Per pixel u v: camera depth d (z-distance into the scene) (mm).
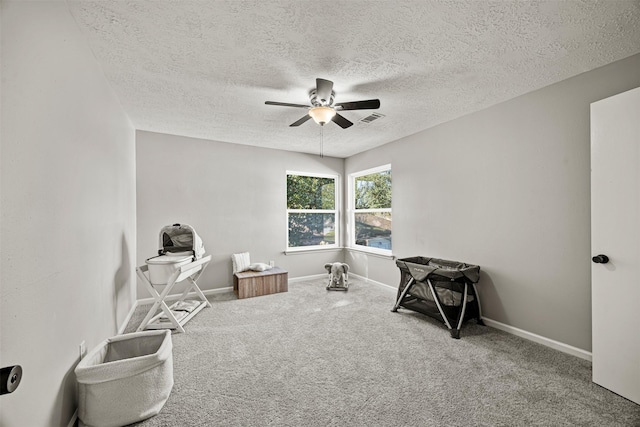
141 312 3242
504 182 2703
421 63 2041
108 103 2262
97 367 1453
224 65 2059
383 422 1521
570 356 2209
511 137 2646
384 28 1657
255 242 4418
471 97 2625
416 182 3736
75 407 1500
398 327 2820
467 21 1593
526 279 2527
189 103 2732
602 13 1518
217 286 4102
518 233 2590
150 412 1546
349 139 4070
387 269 4277
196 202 3961
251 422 1523
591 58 1971
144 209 3613
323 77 2242
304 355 2264
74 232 1518
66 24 1436
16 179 1014
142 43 1778
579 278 2188
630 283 1690
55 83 1316
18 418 994
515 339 2525
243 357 2232
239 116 3105
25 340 1051
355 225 5215
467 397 1729
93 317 1816
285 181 4699
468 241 3055
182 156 3871
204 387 1836
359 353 2291
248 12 1509
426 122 3332
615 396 1725
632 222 1688
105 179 2139
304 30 1672
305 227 5035
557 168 2316
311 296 3898
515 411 1604
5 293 942
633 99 1687
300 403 1678
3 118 947
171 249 3062
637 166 1667
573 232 2217
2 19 945
